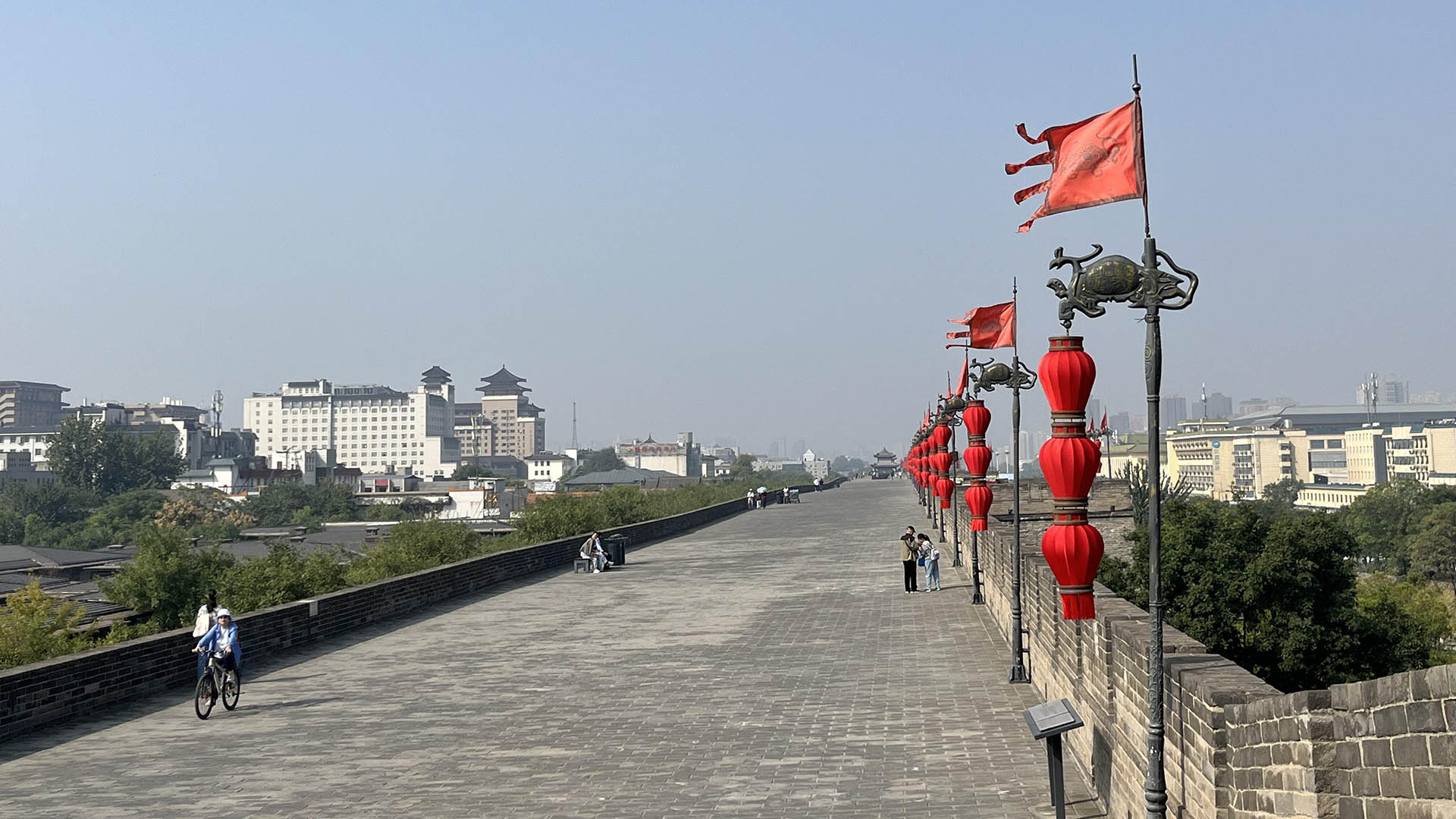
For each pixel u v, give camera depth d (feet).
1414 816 16.87
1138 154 34.42
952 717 57.26
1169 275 32.94
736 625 92.79
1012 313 72.08
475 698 65.05
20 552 196.65
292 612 84.69
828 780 46.19
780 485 631.15
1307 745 21.52
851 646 80.53
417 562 151.23
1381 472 653.71
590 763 49.93
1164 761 31.24
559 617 100.53
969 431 103.30
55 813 43.93
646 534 189.98
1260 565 133.18
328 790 46.37
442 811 43.01
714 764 49.16
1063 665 50.14
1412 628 145.18
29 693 58.23
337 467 640.58
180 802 45.21
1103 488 200.75
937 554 114.11
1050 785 41.68
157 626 129.70
